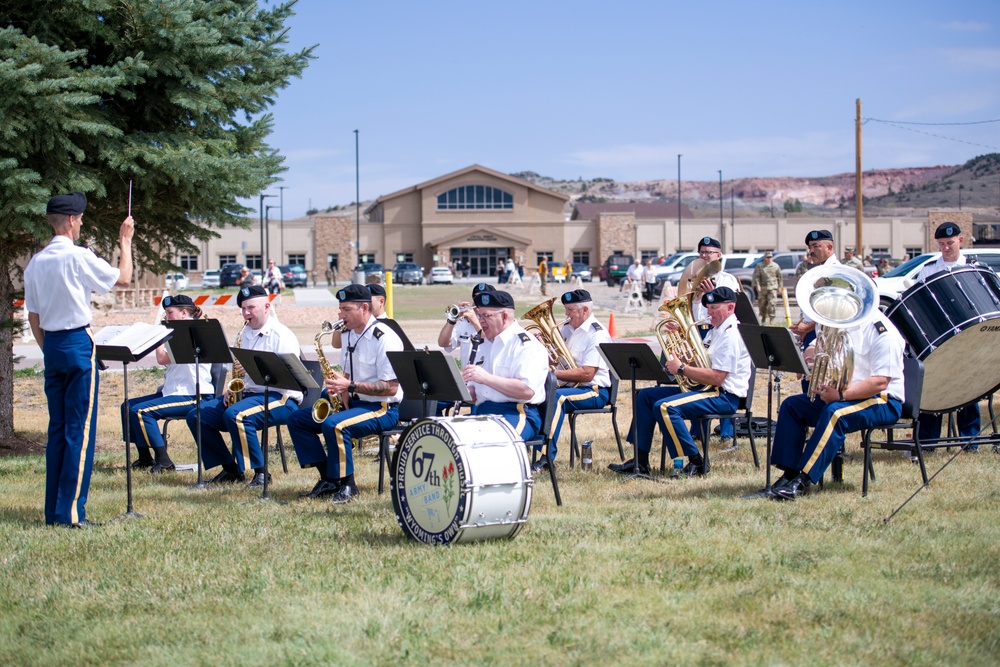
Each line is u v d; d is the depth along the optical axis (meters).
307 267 79.19
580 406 9.01
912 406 7.21
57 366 6.54
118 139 9.35
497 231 79.31
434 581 5.18
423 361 6.15
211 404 8.74
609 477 8.34
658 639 4.34
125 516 6.93
